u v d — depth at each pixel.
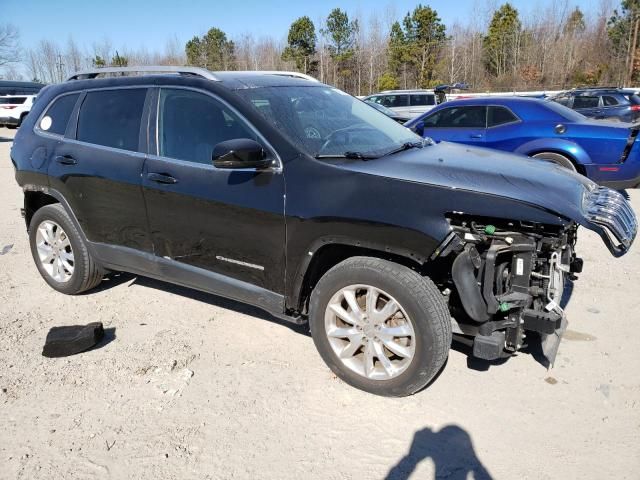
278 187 3.08
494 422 2.83
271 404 3.01
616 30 47.72
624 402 2.96
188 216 3.45
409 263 2.97
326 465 2.56
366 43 53.97
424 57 50.41
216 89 3.43
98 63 61.66
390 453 2.62
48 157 4.19
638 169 7.05
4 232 6.59
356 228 2.82
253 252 3.24
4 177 11.02
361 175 2.92
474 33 53.69
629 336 3.66
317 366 3.38
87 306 4.32
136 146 3.71
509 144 7.72
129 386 3.21
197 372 3.34
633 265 4.97
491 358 2.78
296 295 3.16
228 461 2.59
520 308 2.82
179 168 3.46
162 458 2.62
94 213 4.00
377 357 2.98
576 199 2.79
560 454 2.59
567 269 3.19
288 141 3.15
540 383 3.16
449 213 2.68
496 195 2.68
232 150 2.92
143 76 3.84
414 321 2.77
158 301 4.39
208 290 3.59
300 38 54.44
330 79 54.56
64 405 3.04
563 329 3.16
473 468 2.52
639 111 14.93
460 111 8.24
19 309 4.29
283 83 3.84
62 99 4.27
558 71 49.12
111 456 2.64
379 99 18.70
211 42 62.41
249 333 3.82
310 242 2.98
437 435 2.74
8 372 3.38
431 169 2.96
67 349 3.54
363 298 3.02
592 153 7.17
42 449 2.69
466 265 2.68
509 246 2.71
